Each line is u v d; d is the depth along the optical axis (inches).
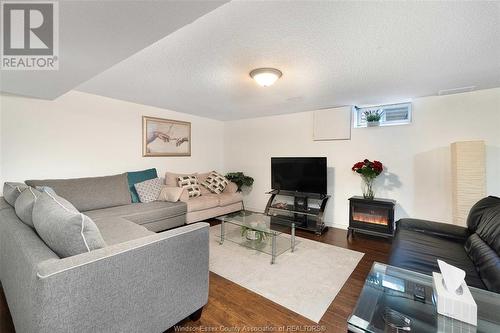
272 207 163.8
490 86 108.6
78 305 40.7
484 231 73.2
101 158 139.7
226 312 68.4
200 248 62.5
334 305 72.2
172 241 55.5
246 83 107.6
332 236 136.8
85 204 115.8
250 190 204.1
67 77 83.0
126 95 133.5
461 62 82.2
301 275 90.0
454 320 45.1
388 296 55.4
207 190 183.9
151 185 146.2
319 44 70.0
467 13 54.3
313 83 106.3
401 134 134.9
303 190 157.0
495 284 51.6
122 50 63.0
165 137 172.4
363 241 128.1
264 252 107.2
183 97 135.1
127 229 87.7
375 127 143.0
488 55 76.5
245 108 163.5
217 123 216.4
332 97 130.8
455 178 109.7
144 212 122.3
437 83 104.8
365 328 45.7
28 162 114.3
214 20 57.3
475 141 104.7
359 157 148.8
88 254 43.6
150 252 51.1
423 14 55.0
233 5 51.4
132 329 48.7
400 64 84.6
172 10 46.1
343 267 96.8
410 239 85.5
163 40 67.8
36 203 59.5
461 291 47.6
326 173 148.5
